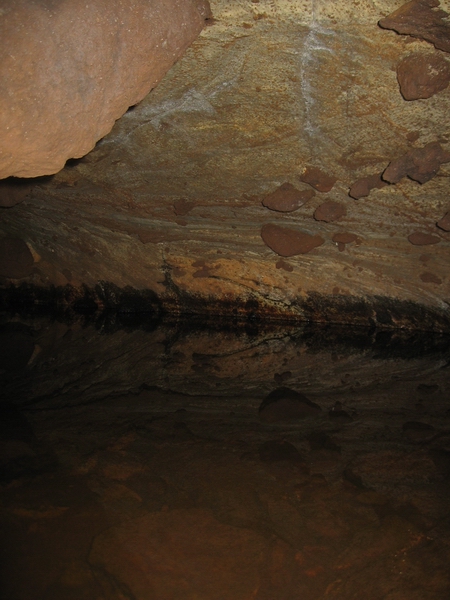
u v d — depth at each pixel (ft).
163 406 7.89
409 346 12.91
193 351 11.90
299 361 11.14
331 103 8.41
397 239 12.64
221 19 6.92
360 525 4.71
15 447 6.07
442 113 8.10
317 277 14.70
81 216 14.49
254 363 10.87
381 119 8.55
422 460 6.12
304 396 8.56
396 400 8.53
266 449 6.30
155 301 16.94
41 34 4.83
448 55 6.88
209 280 15.96
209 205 12.71
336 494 5.24
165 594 3.76
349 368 10.64
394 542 4.48
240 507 4.92
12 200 12.08
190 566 4.07
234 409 7.80
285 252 13.52
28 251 16.61
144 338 13.24
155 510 4.81
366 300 14.65
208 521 4.67
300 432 6.92
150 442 6.42
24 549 4.12
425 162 8.95
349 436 6.84
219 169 10.89
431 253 12.76
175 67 7.85
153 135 9.82
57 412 7.48
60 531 4.40
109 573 3.93
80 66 5.19
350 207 11.63
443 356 11.92
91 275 16.89
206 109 8.91
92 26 5.19
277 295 15.57
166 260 15.67
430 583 4.00
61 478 5.34
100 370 10.04
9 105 4.80
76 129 5.45
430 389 9.27
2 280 17.61
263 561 4.17
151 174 11.46
